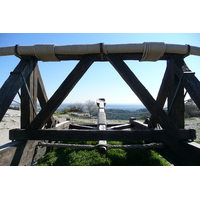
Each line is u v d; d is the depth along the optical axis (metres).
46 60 3.12
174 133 2.80
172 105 3.02
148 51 2.75
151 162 3.41
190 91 2.58
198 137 6.20
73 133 2.85
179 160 2.68
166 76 3.35
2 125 9.05
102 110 5.80
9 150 2.40
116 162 3.44
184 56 3.00
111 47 2.76
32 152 3.15
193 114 14.52
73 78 2.87
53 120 4.24
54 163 3.33
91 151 4.12
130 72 2.89
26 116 2.97
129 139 2.85
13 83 2.54
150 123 4.00
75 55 2.98
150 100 2.86
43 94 3.70
